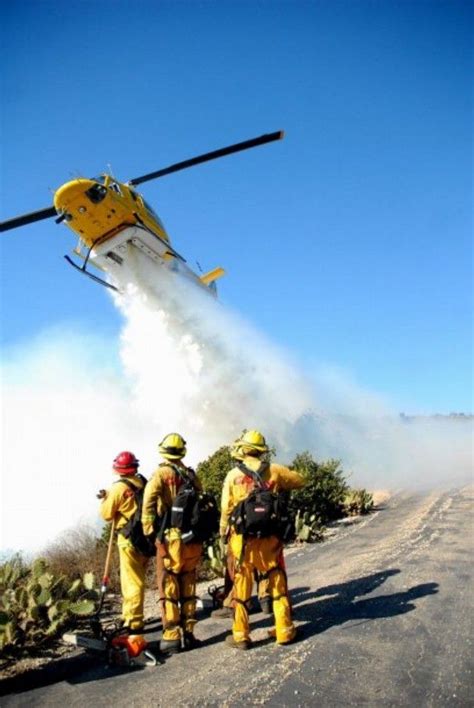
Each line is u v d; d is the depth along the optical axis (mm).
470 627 4512
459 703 3402
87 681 4195
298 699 3586
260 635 4832
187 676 4117
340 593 5734
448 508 10383
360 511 11391
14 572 6320
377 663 4012
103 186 17547
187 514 4645
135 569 4852
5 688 4152
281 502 4633
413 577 5984
